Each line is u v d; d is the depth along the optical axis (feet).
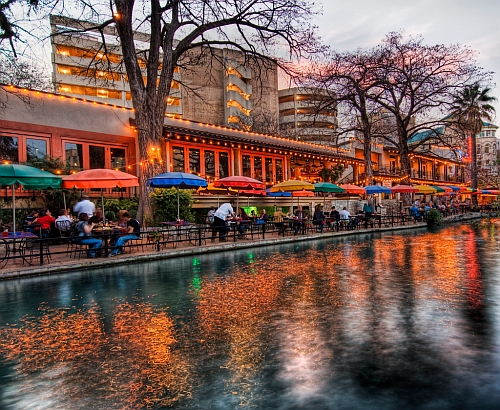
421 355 11.94
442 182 177.47
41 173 32.71
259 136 85.76
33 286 24.04
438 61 90.27
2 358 12.60
